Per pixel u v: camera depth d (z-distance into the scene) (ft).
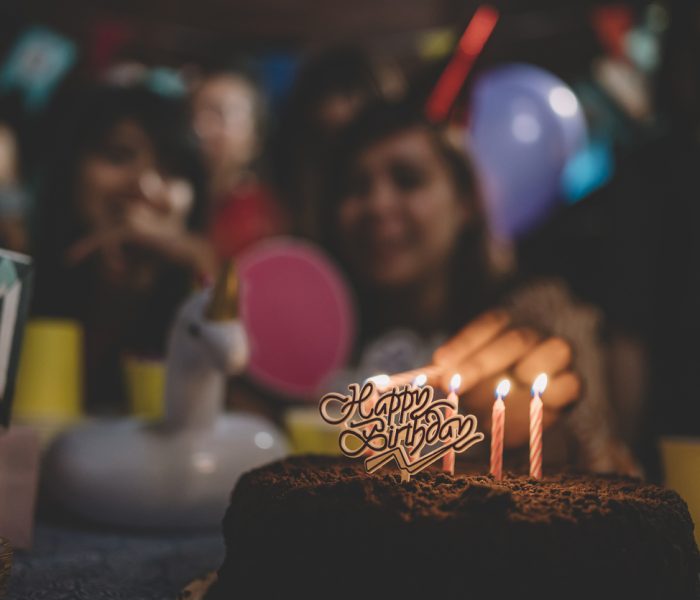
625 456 2.91
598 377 3.59
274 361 3.80
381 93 4.37
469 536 1.54
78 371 2.87
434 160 4.11
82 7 4.64
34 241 4.01
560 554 1.53
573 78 4.64
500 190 4.10
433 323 4.14
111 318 3.97
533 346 2.80
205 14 4.80
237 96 4.50
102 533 2.35
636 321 4.16
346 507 1.61
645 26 4.55
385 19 4.90
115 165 3.98
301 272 3.87
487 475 1.90
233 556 1.72
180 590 1.85
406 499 1.62
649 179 4.20
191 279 3.78
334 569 1.59
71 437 2.45
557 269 4.42
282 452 2.55
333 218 4.28
